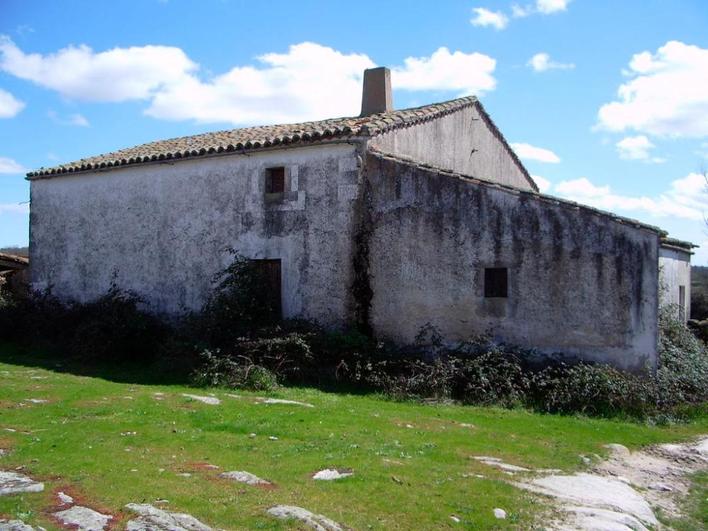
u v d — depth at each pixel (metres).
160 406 9.48
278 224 14.52
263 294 14.25
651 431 9.80
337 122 16.06
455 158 17.77
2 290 19.44
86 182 17.97
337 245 13.74
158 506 5.36
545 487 6.74
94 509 5.23
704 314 23.73
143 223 16.78
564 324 11.81
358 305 13.45
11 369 13.18
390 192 13.32
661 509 6.76
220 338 13.30
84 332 14.88
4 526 4.80
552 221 11.95
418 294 13.00
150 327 15.25
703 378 11.88
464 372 11.55
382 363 11.95
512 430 9.22
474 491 6.33
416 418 9.58
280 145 14.27
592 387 10.69
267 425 8.49
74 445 7.16
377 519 5.47
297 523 5.12
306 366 12.45
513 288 12.21
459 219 12.70
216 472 6.36
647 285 11.34
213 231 15.55
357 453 7.27
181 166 16.16
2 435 7.52
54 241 18.55
